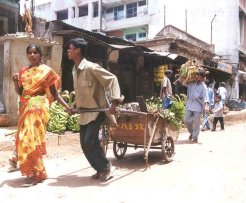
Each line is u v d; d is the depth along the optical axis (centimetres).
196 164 630
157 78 1762
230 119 1877
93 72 470
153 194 439
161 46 2109
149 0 3569
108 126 634
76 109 492
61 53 1187
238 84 3194
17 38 1007
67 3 4212
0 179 508
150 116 598
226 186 480
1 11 1378
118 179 513
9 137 798
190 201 414
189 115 946
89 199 416
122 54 1585
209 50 2791
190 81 938
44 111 488
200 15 3238
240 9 3347
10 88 1024
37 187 466
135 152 764
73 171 567
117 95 468
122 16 3944
